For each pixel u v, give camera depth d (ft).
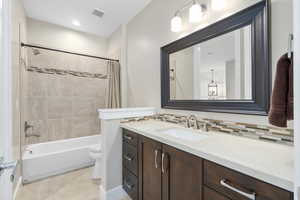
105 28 10.20
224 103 4.41
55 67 9.61
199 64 5.15
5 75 2.50
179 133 5.23
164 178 4.00
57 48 9.73
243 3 4.01
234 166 2.46
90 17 8.82
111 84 9.62
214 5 4.32
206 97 4.95
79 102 10.39
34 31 9.05
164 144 3.99
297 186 1.48
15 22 5.70
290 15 3.25
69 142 9.50
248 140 3.73
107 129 5.80
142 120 6.71
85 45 10.85
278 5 3.42
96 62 11.18
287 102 2.48
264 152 2.89
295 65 1.52
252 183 2.27
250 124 3.89
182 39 5.65
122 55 9.56
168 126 5.52
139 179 5.01
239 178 2.42
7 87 2.63
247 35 3.94
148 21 7.49
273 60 3.49
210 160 2.84
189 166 3.30
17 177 6.06
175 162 3.67
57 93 9.62
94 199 5.78
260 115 3.67
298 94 1.49
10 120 2.71
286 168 2.23
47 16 8.77
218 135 4.25
